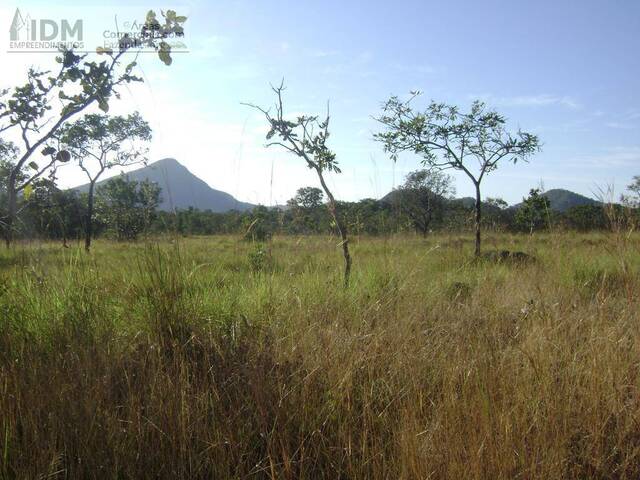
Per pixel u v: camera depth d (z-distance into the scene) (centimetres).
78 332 316
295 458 251
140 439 241
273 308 415
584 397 289
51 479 219
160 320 342
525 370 311
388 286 500
